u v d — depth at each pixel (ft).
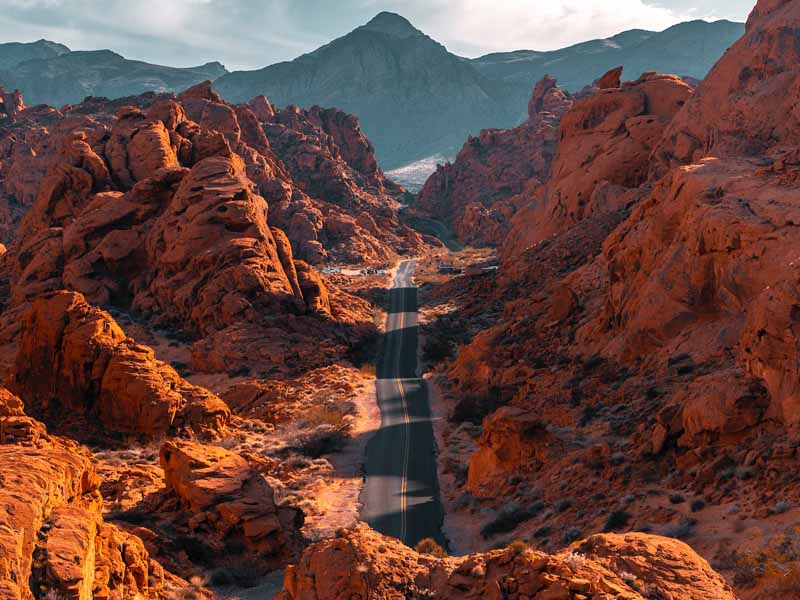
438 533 124.26
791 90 305.94
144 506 113.29
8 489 61.67
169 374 190.19
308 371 281.54
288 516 111.45
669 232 188.85
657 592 52.16
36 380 193.36
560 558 56.24
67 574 56.75
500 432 141.08
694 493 93.04
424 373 285.23
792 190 164.96
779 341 100.78
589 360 191.31
